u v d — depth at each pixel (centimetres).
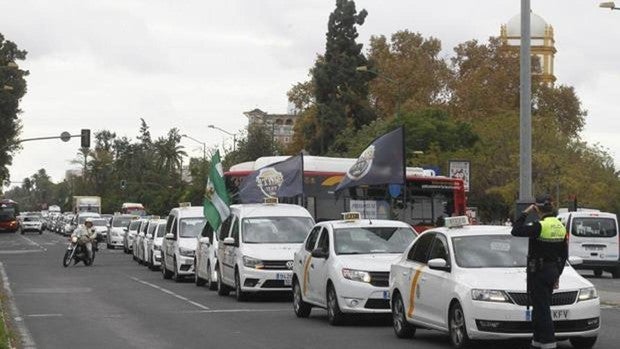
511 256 1517
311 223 2531
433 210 3497
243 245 2438
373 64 8412
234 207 2658
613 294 2617
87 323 1970
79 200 10944
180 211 3434
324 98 8350
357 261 1852
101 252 5884
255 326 1889
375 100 8794
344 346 1572
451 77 8700
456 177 3647
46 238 9188
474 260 1508
